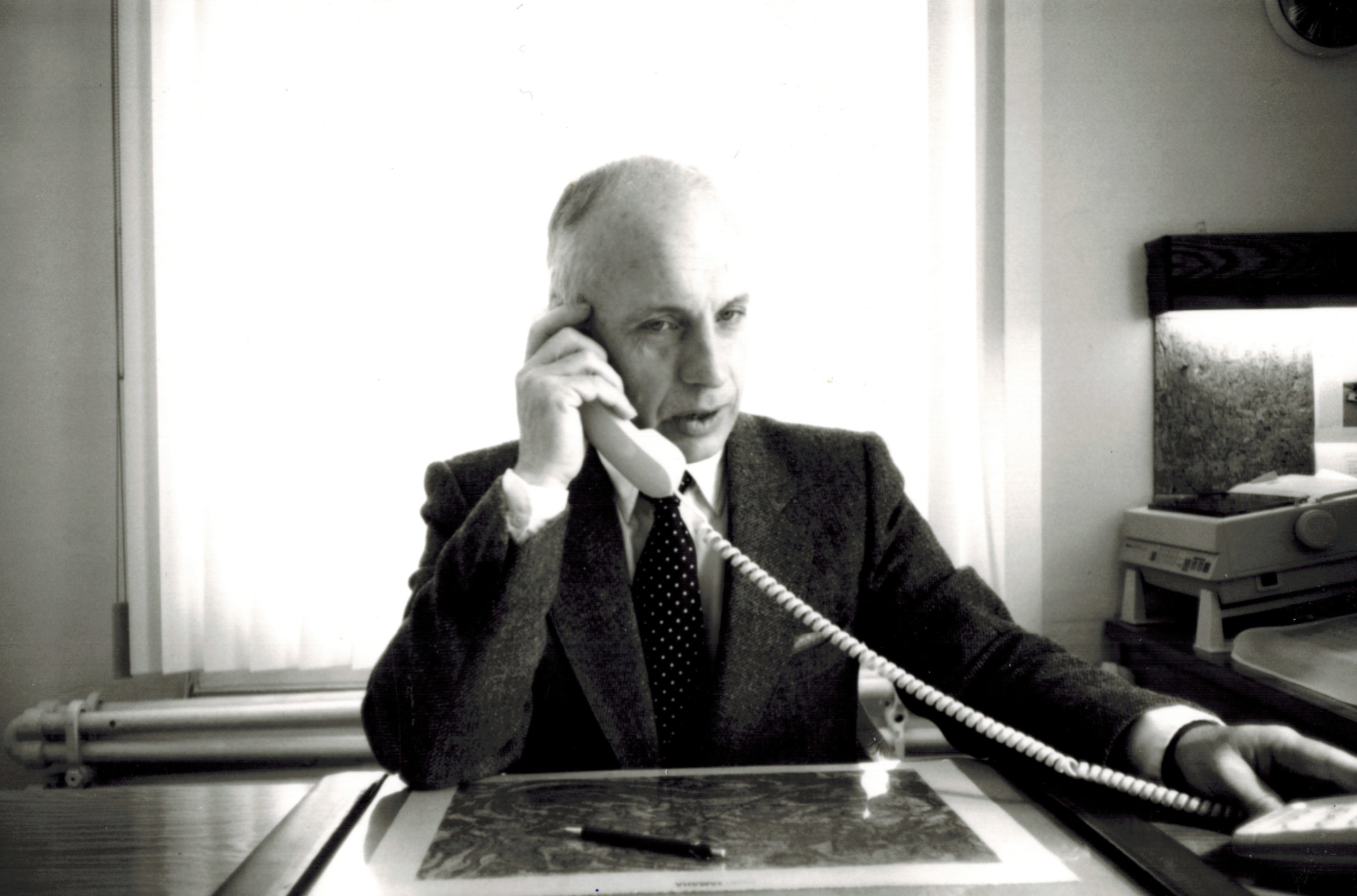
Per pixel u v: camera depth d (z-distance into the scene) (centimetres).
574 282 99
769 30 178
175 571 175
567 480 94
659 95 177
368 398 175
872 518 115
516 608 89
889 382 181
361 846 69
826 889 60
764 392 179
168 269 173
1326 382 183
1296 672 134
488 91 176
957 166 181
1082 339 183
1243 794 74
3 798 90
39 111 172
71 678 173
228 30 174
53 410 173
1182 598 178
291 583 176
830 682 109
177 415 174
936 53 181
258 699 170
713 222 98
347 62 175
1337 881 61
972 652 101
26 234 172
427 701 86
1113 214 183
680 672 103
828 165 179
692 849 66
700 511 106
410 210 176
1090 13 184
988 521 183
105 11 172
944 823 72
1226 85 183
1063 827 72
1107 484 183
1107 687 89
